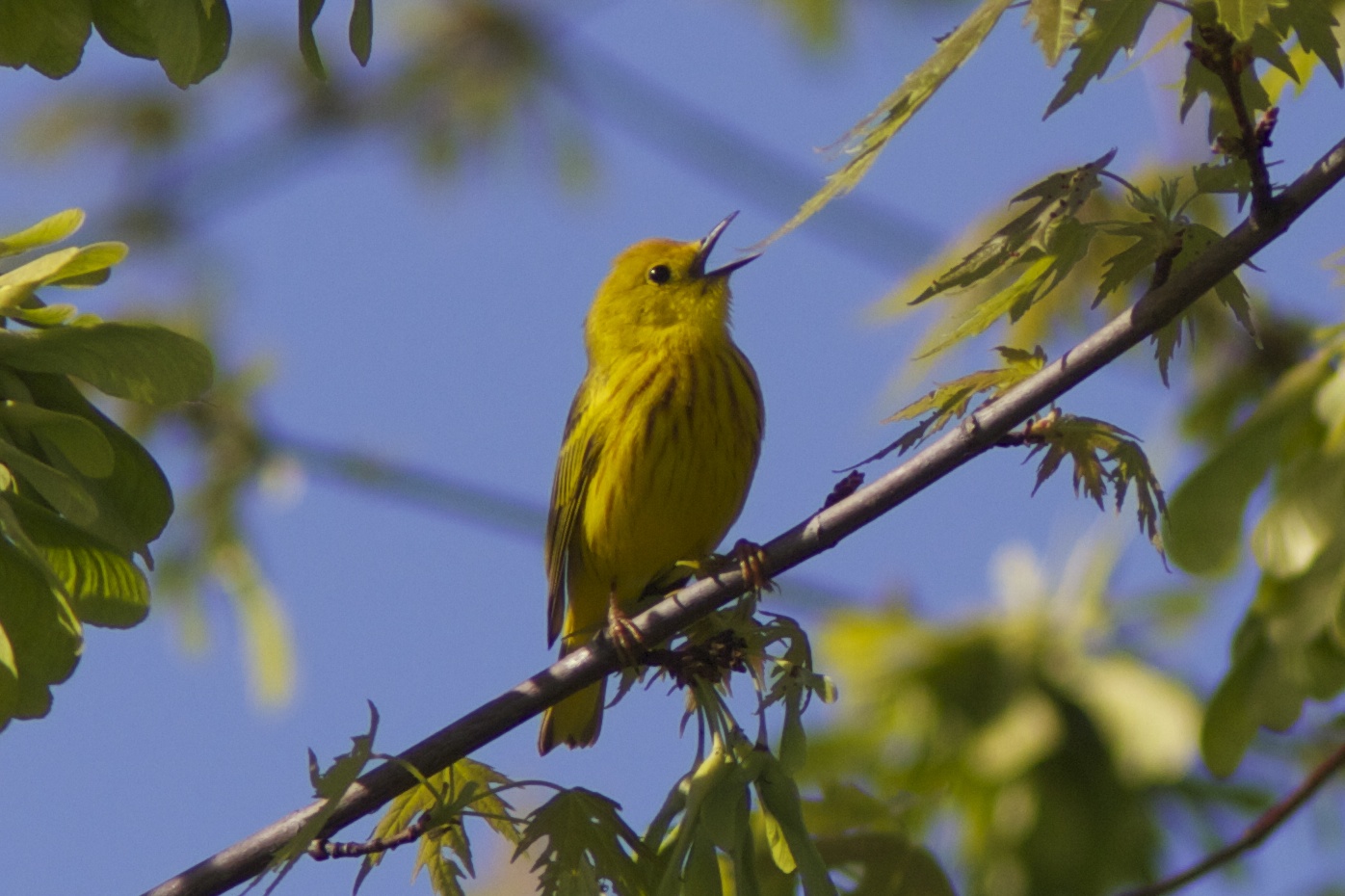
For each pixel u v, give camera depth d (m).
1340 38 8.66
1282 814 10.16
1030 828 11.54
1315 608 9.76
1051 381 8.12
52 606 7.32
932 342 9.13
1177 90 8.43
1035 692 12.09
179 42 6.34
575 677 9.38
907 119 6.24
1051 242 7.37
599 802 8.40
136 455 7.68
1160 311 7.75
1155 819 11.85
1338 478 9.72
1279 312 11.98
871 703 12.48
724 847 7.61
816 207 6.30
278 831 8.80
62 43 7.19
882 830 10.57
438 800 8.27
